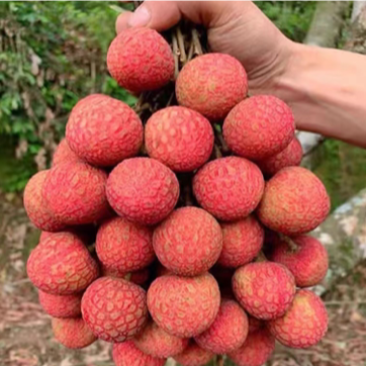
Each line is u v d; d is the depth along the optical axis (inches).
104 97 7.4
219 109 7.6
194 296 7.0
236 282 7.7
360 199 19.8
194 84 7.5
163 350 7.6
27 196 7.9
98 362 23.2
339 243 19.2
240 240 7.5
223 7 10.0
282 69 12.1
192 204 7.8
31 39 34.3
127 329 7.2
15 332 25.9
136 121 7.3
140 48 7.6
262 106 7.3
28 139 36.7
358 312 25.4
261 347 8.4
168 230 7.0
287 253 8.3
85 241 7.9
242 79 7.7
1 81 34.9
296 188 7.4
